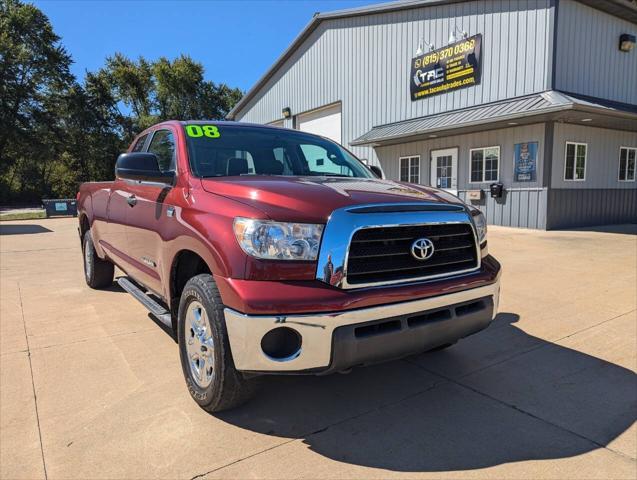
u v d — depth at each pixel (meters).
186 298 2.83
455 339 2.79
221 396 2.58
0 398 2.93
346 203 2.47
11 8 40.97
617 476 2.21
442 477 2.20
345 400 2.98
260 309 2.25
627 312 4.79
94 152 43.03
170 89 49.62
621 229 12.60
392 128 16.16
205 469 2.24
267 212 2.40
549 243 9.77
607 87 13.66
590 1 12.27
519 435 2.57
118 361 3.54
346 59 18.69
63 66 43.31
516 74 12.69
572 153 12.77
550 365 3.53
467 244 2.88
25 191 41.16
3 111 38.81
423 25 15.37
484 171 13.76
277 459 2.33
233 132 3.83
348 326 2.29
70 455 2.34
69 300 5.40
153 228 3.47
